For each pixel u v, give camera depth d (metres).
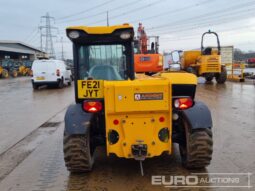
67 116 4.83
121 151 4.64
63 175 5.06
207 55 20.34
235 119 8.85
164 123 4.63
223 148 6.16
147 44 16.94
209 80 22.20
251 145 6.33
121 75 5.57
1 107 13.07
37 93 18.69
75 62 5.51
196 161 4.86
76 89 5.46
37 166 5.57
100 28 5.21
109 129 4.62
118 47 5.53
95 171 5.14
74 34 5.22
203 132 4.81
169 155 5.77
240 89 16.77
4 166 5.65
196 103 5.11
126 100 4.50
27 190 4.56
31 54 65.44
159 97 4.51
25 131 8.45
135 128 4.60
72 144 4.78
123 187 4.53
